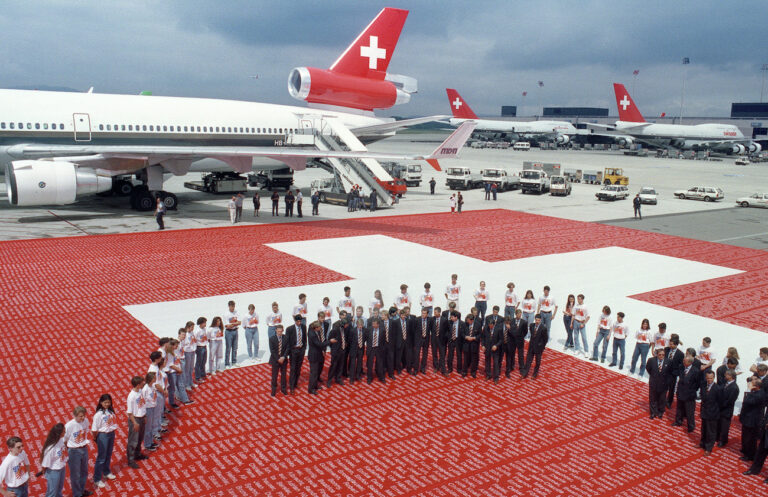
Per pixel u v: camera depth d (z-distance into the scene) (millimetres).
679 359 12906
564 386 14797
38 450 10984
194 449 11383
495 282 23234
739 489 10461
